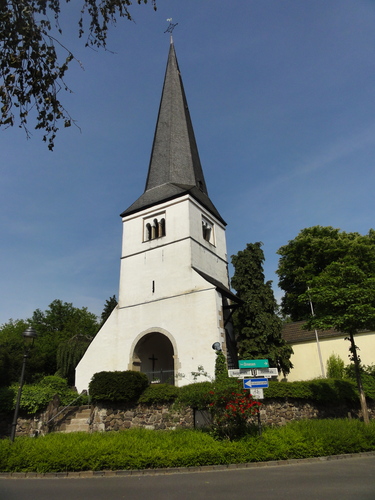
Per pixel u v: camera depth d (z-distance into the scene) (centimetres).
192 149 2927
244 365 1174
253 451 988
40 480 838
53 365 3584
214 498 627
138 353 2188
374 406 1764
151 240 2411
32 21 638
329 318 1386
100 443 1034
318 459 996
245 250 2497
